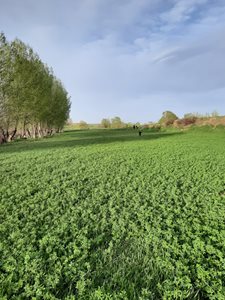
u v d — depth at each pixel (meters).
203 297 5.06
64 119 76.94
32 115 49.03
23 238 7.11
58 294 5.05
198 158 20.61
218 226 8.07
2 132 45.28
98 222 8.35
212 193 11.51
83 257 6.18
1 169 16.67
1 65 37.44
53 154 23.52
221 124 55.91
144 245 6.89
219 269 5.77
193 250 6.46
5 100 39.53
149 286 5.30
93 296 4.88
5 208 9.51
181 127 65.75
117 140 39.03
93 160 20.03
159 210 9.46
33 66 46.00
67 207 9.78
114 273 5.75
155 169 16.52
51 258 6.10
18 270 5.68
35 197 10.80
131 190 11.91
